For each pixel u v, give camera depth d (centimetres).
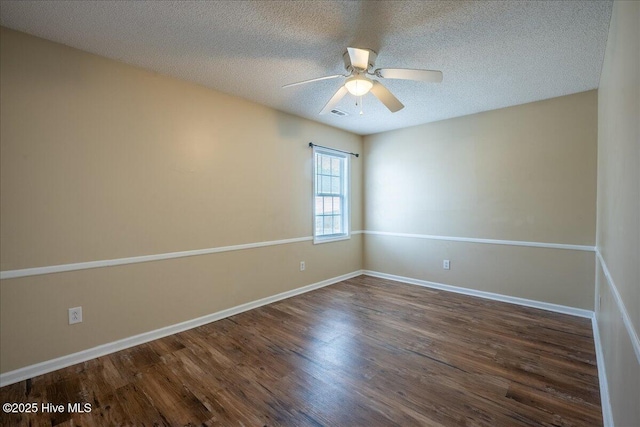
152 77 264
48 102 214
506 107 359
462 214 397
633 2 121
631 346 114
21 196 204
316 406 180
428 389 195
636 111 114
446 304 357
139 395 190
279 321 308
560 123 326
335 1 175
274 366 223
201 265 300
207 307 304
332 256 452
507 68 260
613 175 179
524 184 350
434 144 421
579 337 268
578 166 317
